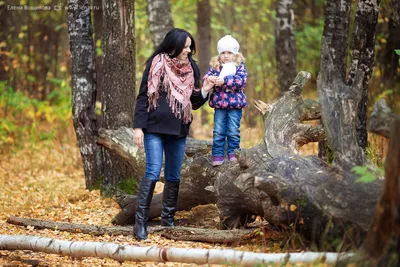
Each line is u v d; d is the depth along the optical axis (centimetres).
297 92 855
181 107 802
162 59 799
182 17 2245
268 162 740
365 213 638
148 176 809
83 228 860
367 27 998
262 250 699
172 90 795
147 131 804
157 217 955
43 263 709
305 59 2288
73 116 1184
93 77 1180
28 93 2048
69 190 1223
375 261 559
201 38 1980
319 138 837
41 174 1435
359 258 572
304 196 672
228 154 860
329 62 737
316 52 2209
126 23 1095
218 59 852
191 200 895
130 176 1132
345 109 714
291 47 1688
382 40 1519
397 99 1506
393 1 902
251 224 848
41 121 2031
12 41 2203
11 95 1777
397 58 1586
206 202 890
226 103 841
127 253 672
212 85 822
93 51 1181
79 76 1170
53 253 712
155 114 798
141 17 1870
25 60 2089
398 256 542
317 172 698
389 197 548
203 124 2031
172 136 821
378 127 600
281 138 808
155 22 1583
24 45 2236
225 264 632
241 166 781
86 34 1172
